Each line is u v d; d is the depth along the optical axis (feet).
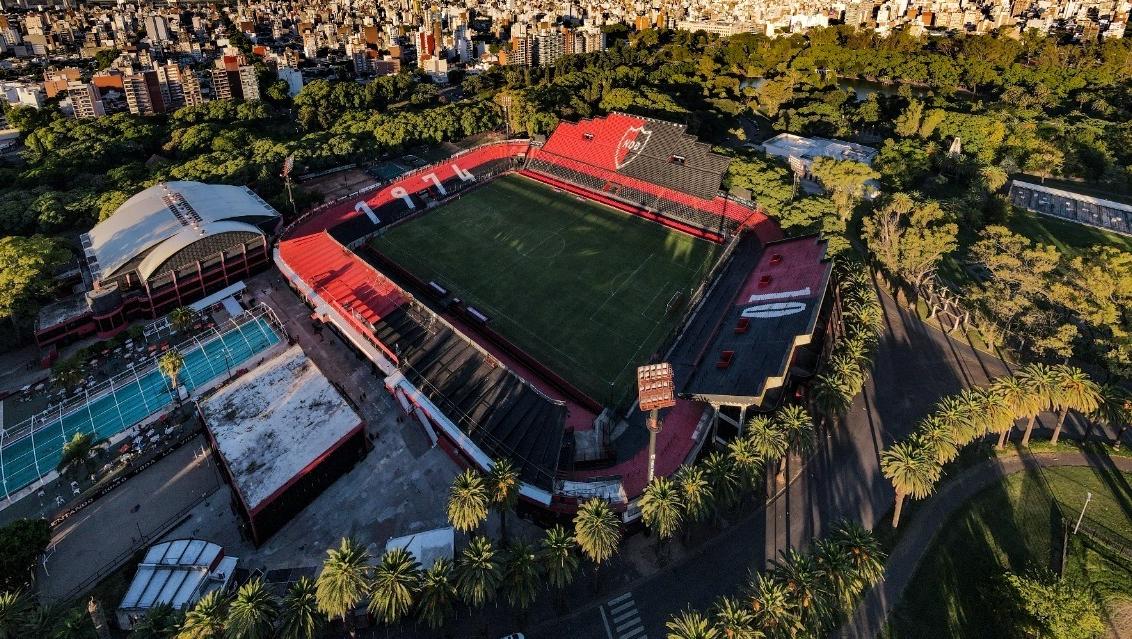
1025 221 575.79
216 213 500.33
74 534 289.94
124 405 362.33
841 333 391.24
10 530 257.34
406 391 351.67
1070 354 356.18
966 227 553.23
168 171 605.73
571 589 267.80
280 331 434.30
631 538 291.79
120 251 451.94
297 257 496.23
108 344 411.75
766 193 550.77
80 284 463.01
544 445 310.86
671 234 555.69
